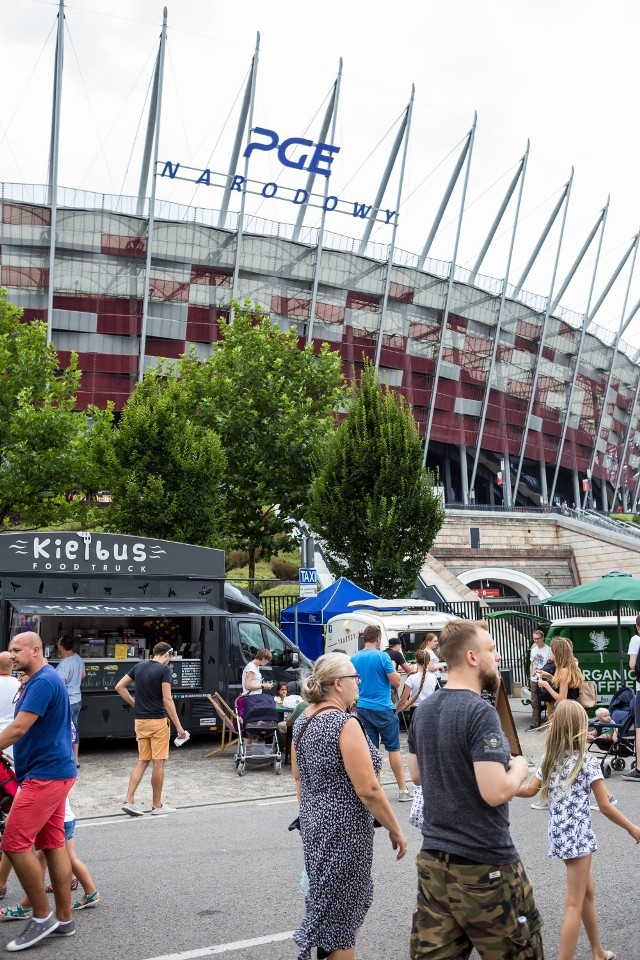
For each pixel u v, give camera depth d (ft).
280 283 200.44
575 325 273.75
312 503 77.56
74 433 85.15
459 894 11.12
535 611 87.25
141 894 20.49
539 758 42.34
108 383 181.68
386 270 216.95
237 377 98.37
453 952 11.30
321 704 13.39
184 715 48.29
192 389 98.84
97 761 43.96
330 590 63.46
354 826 12.49
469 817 11.32
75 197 179.63
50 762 17.34
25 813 17.03
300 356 103.24
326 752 12.59
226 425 93.40
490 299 243.81
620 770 39.27
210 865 23.21
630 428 306.55
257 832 27.86
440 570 115.75
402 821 29.66
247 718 40.91
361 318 214.48
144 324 180.45
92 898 19.52
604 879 21.31
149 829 28.78
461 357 238.68
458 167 229.45
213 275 191.31
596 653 57.41
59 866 17.63
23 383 88.02
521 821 28.37
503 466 255.91
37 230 175.94
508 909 11.08
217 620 49.98
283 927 17.88
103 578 47.93
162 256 185.98
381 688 33.30
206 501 77.36
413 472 75.00
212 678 49.26
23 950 16.76
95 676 45.98
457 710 11.59
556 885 20.75
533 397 258.37
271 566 133.18
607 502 324.80
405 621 55.62
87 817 31.17
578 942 17.12
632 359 304.50
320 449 89.40
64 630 50.14
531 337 257.96
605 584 55.21
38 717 17.31
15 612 45.70
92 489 86.02
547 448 268.21
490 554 149.18
